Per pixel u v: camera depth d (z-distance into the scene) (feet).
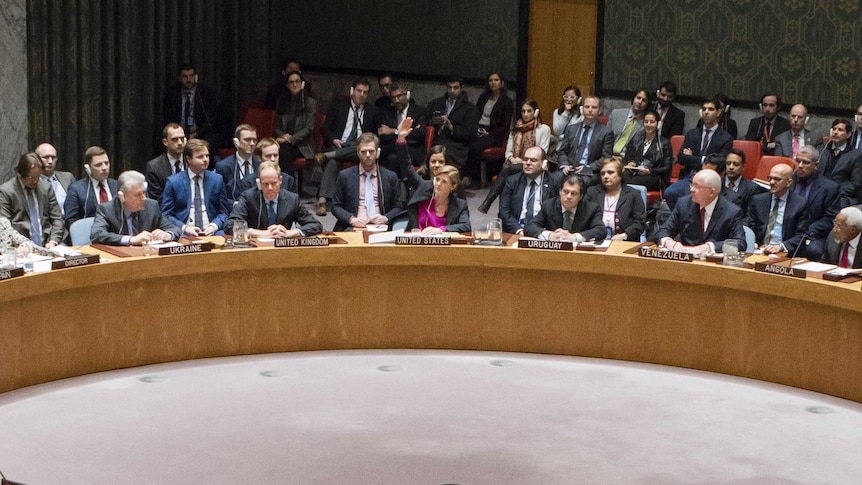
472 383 19.99
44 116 34.81
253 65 41.27
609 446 16.99
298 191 36.35
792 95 36.60
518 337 22.00
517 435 17.39
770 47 36.83
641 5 38.91
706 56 37.99
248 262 20.77
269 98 37.83
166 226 22.62
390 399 19.01
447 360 21.40
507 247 21.45
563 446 16.96
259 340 21.57
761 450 16.93
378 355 21.66
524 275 21.81
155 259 20.01
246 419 17.87
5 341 18.95
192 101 35.86
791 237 26.08
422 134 36.32
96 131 36.37
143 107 37.63
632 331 21.48
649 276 20.72
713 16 37.73
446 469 15.94
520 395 19.35
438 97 41.14
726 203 22.07
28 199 25.08
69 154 35.76
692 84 38.37
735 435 17.57
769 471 16.10
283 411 18.29
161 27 37.76
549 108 40.81
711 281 20.21
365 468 15.90
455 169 22.88
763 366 20.44
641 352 21.47
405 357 21.56
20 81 32.35
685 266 20.39
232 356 21.40
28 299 19.20
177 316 20.89
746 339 20.57
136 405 18.44
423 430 17.52
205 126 36.09
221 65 40.11
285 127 35.78
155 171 27.32
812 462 16.47
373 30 42.86
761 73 37.09
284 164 35.42
